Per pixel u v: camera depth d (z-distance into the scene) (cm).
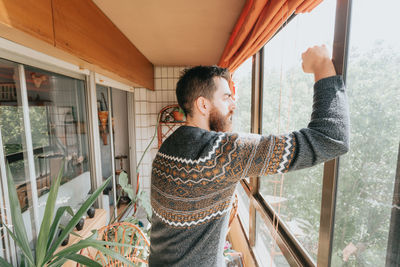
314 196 92
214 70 61
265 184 155
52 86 136
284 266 125
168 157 57
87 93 170
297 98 104
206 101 61
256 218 168
